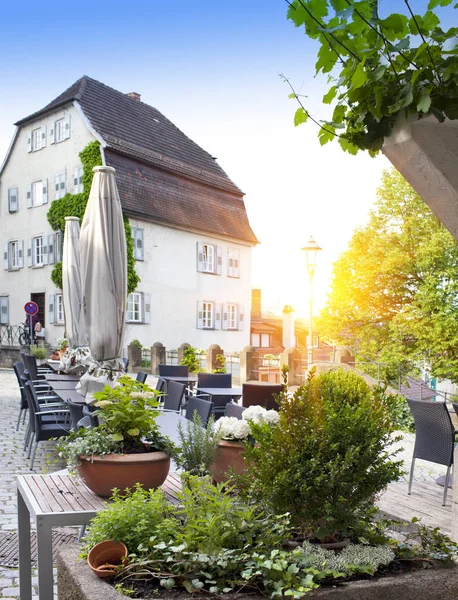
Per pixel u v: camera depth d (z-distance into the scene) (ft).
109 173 22.68
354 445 7.89
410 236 77.25
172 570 7.09
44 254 93.04
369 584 6.97
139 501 8.00
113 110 93.91
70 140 88.22
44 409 24.36
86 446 9.67
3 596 11.38
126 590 6.67
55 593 11.31
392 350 74.33
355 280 79.97
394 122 7.43
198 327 94.84
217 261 99.19
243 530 7.66
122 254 22.61
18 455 23.99
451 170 7.38
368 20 6.49
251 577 6.87
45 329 92.38
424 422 17.85
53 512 8.54
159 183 90.74
